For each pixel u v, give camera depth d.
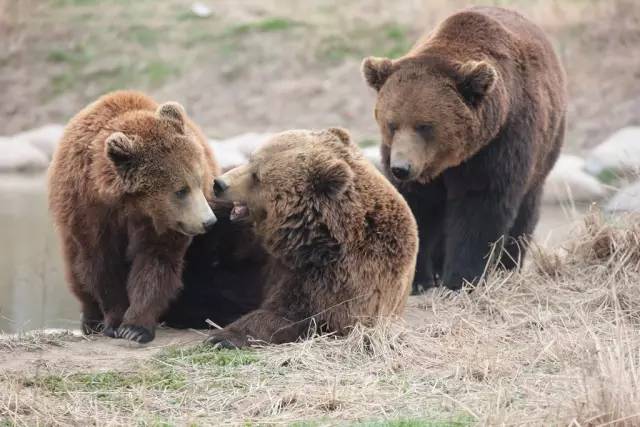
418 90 14.25
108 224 12.51
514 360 11.41
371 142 28.97
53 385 10.53
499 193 14.90
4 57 34.06
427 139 14.27
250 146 28.08
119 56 34.22
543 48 15.91
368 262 12.13
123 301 12.91
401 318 12.70
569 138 28.69
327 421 9.59
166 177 12.08
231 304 13.61
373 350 11.48
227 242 13.39
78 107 32.53
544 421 9.21
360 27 34.66
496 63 14.73
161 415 9.88
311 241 12.05
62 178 12.58
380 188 12.42
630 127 28.38
